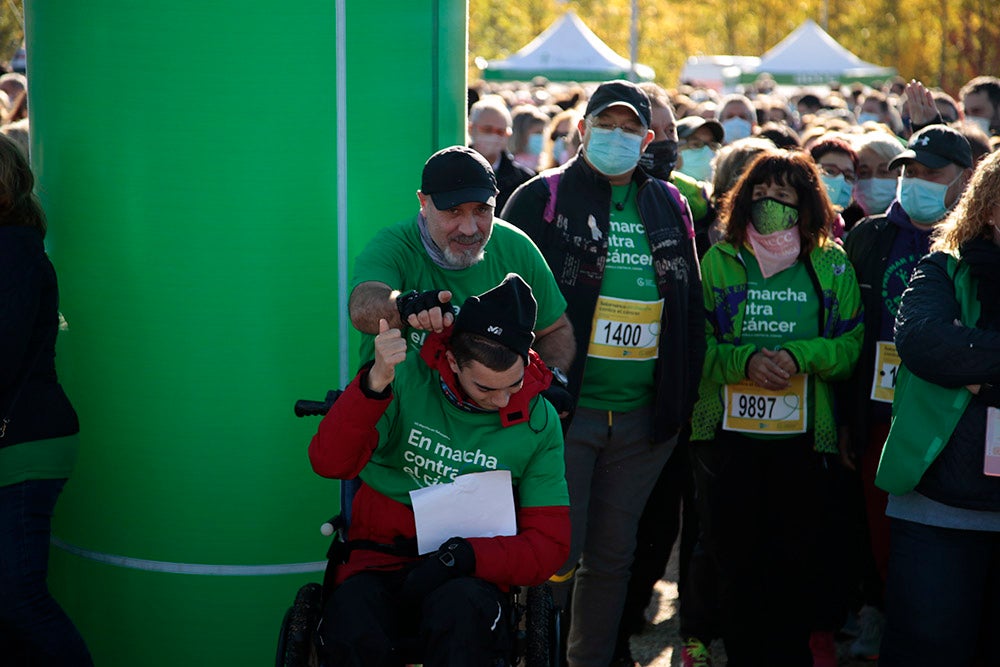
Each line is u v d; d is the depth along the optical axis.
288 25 3.51
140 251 3.59
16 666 3.57
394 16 3.65
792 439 4.21
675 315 3.99
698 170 6.45
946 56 30.28
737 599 4.27
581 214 3.91
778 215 4.12
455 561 2.77
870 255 4.27
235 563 3.75
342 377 3.72
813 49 27.52
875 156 5.22
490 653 2.70
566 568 4.02
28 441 3.39
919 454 3.41
